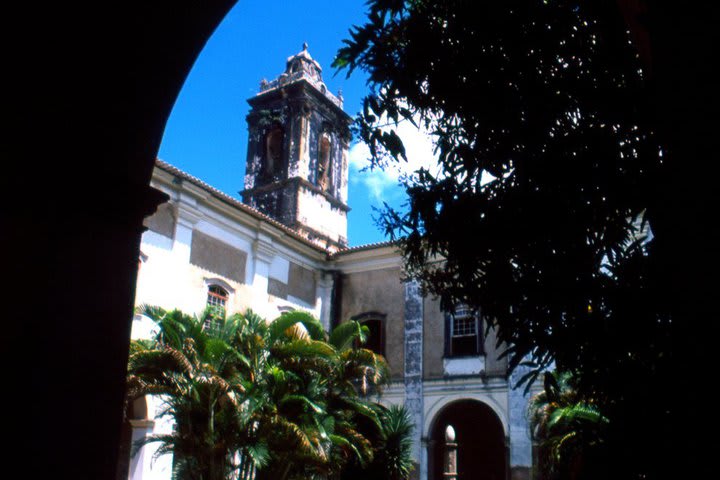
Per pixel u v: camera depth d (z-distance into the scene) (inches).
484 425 1074.1
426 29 182.4
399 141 191.8
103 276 195.2
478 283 192.9
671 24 70.1
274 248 863.7
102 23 187.2
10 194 176.2
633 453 138.9
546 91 176.1
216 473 525.3
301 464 566.3
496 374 802.2
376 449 727.1
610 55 171.0
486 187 189.9
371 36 185.2
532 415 669.3
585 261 174.6
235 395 529.7
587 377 166.1
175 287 703.1
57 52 184.4
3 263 172.6
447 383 832.9
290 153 1362.0
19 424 168.2
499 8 177.8
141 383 520.4
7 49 177.0
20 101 181.6
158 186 708.7
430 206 194.7
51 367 177.2
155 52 203.3
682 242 66.4
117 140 207.5
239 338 588.7
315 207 1364.4
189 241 731.4
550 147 174.9
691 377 63.5
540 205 177.2
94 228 194.1
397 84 186.5
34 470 168.9
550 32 176.2
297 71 1462.8
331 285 954.7
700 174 64.6
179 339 550.3
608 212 174.1
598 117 174.6
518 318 183.2
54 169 185.0
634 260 163.0
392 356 887.1
